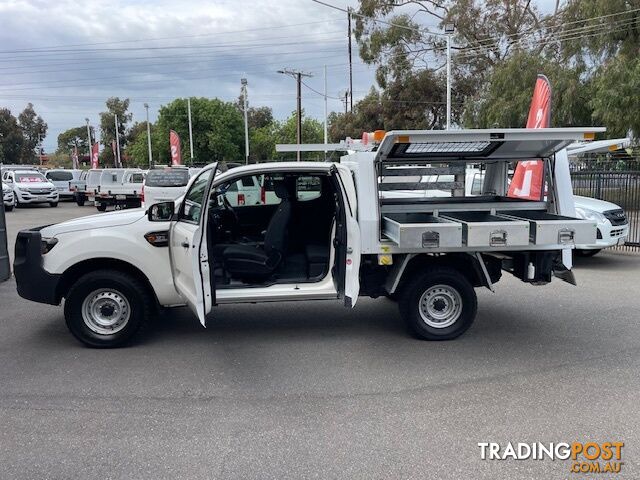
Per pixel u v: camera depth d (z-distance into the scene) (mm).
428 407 4336
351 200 5492
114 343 5719
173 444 3797
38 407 4375
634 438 3855
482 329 6359
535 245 5484
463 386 4742
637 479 3381
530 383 4793
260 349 5723
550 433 3922
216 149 62094
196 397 4551
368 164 5621
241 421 4125
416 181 6297
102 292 5680
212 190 5688
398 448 3723
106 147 97500
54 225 5883
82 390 4703
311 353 5586
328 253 5977
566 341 5918
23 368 5207
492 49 35406
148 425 4070
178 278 5641
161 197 18297
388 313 7055
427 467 3496
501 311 7137
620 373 5008
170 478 3395
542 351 5605
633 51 22531
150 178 18516
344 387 4738
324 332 6285
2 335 6238
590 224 5352
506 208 6188
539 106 10070
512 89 26438
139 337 6012
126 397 4562
